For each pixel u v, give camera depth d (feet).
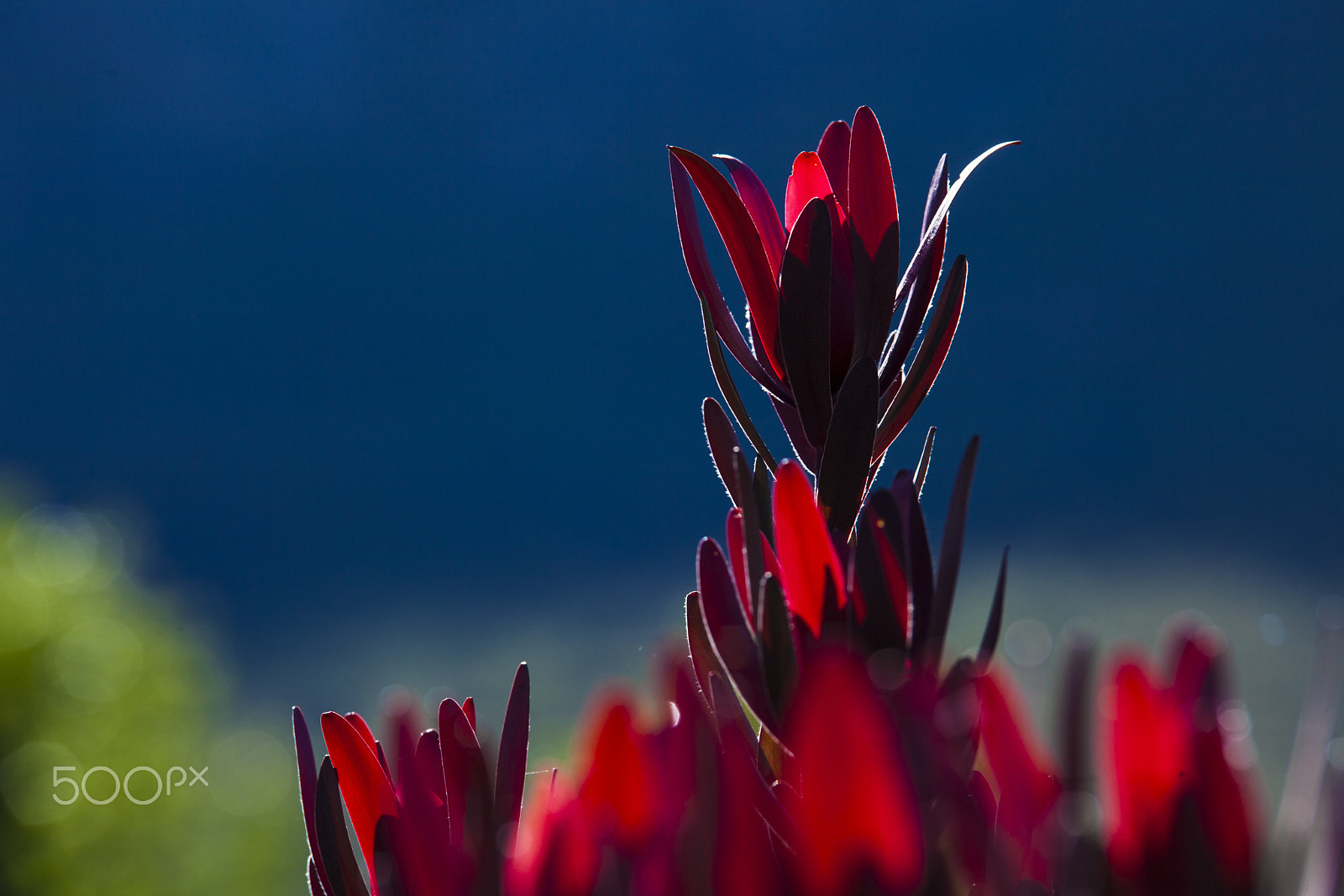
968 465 3.43
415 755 3.47
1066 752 3.25
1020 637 3.29
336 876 3.44
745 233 3.61
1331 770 3.22
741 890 3.19
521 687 3.47
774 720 3.36
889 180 3.60
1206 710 3.25
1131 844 3.21
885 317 3.60
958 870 3.20
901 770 3.14
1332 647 3.24
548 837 3.24
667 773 3.23
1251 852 3.20
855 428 3.52
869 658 3.36
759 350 3.66
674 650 3.26
